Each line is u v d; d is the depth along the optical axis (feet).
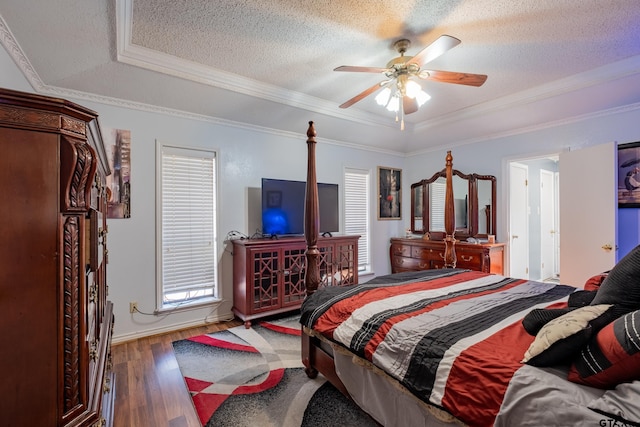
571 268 11.10
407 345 4.55
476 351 3.97
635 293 3.67
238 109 10.93
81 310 3.07
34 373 2.78
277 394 6.72
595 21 6.65
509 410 3.26
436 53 6.17
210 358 8.48
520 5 6.15
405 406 4.65
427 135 14.80
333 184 13.92
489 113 11.83
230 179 11.80
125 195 9.73
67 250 2.90
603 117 10.78
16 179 2.67
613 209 9.94
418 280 7.86
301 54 8.10
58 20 6.07
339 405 6.31
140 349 9.09
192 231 11.07
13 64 6.90
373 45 7.65
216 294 11.46
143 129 10.05
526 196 16.08
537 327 4.14
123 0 5.84
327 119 12.36
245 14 6.45
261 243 10.91
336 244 12.95
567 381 3.26
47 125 2.76
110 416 5.08
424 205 16.60
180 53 8.04
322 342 6.92
